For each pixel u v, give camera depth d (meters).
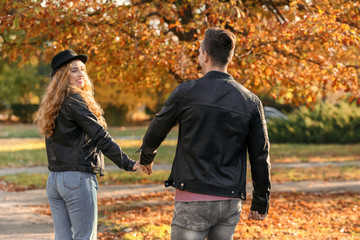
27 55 17.11
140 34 14.53
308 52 17.52
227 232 5.36
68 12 13.53
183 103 5.24
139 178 24.31
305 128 47.66
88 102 6.43
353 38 12.52
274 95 16.17
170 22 16.59
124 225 13.09
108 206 16.83
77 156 6.23
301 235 12.00
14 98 83.94
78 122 6.20
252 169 5.38
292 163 31.30
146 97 62.00
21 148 40.31
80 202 6.18
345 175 25.39
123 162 6.11
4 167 29.16
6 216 15.05
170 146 39.03
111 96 62.91
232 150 5.17
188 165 5.15
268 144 5.36
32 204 17.44
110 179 23.94
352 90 13.92
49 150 6.38
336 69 13.79
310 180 24.03
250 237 11.80
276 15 17.94
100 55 16.95
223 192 5.08
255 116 5.27
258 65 13.81
